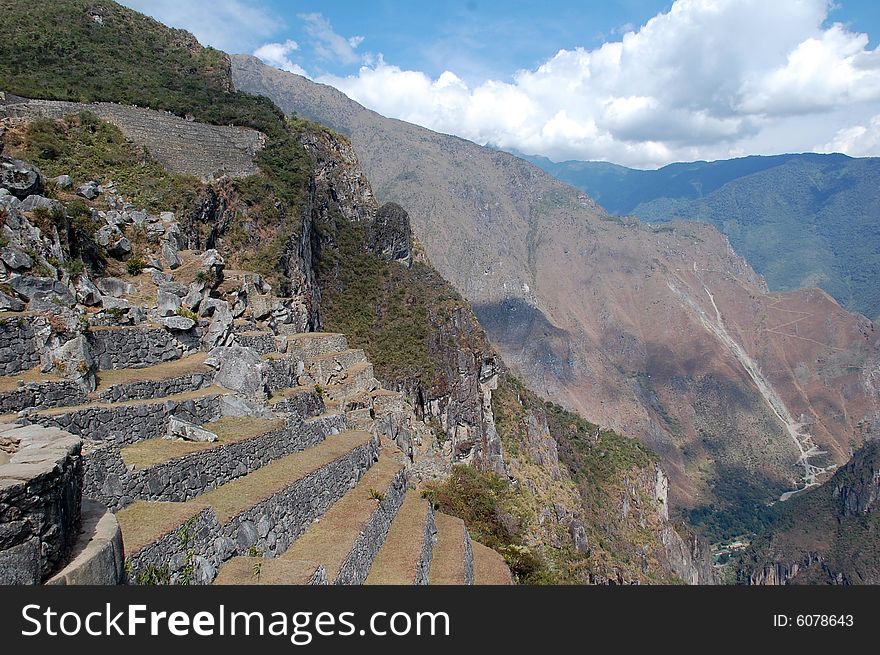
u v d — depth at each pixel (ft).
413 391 231.71
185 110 224.12
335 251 285.02
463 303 299.17
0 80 187.01
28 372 62.75
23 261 70.18
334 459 78.79
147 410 64.75
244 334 97.66
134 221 110.93
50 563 33.78
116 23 279.08
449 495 130.31
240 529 56.59
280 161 222.48
